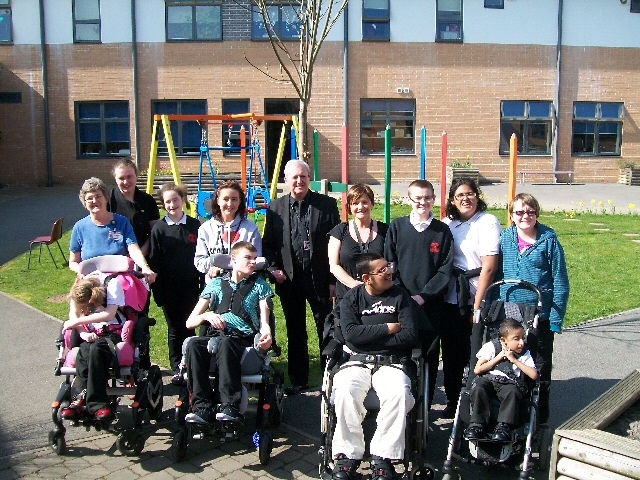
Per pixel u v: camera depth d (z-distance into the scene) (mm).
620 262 11688
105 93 24734
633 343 7395
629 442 3697
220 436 4652
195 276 6105
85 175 25141
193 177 22391
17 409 5629
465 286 5188
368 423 4426
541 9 25422
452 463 4445
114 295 5027
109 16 24438
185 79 24688
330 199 5898
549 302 4930
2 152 25000
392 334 4574
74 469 4617
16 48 24562
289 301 5918
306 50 11477
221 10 24406
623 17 25859
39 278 10578
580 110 26172
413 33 25000
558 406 5734
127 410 5227
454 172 24188
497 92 25531
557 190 23625
